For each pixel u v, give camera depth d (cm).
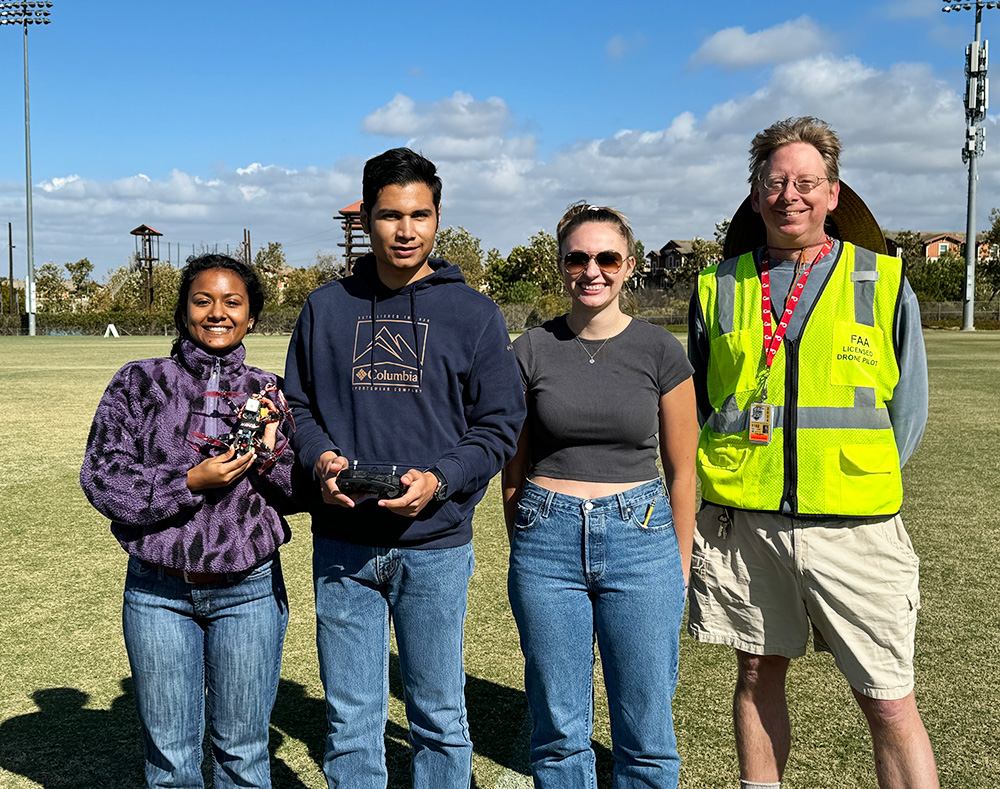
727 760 296
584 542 228
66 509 654
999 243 6238
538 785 235
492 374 228
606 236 229
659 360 235
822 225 241
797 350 237
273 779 287
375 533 225
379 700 234
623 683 229
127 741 309
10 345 3297
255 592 227
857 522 235
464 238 7050
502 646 400
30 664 375
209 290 231
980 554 533
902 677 235
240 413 223
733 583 250
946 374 1781
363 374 231
